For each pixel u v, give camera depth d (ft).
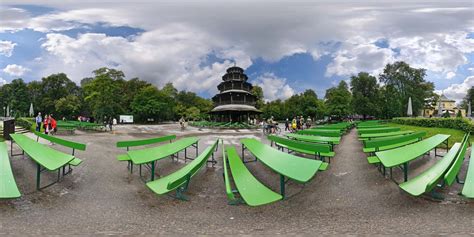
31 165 27.17
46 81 234.17
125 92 246.68
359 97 214.90
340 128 61.87
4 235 13.25
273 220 15.49
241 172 20.08
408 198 18.03
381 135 37.45
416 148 24.63
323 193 20.38
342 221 14.99
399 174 24.41
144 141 31.71
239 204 18.25
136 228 14.46
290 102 245.24
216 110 150.82
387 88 205.57
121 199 19.43
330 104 204.33
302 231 13.78
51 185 21.89
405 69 197.77
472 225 13.65
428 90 225.97
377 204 17.56
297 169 17.79
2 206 17.19
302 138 35.91
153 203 18.67
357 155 35.96
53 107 221.46
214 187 22.49
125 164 30.27
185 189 20.26
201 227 14.58
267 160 20.65
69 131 78.69
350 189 21.07
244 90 161.68
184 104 302.86
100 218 15.88
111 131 94.02
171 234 13.65
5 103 232.53
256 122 146.61
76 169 27.20
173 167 29.37
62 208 17.42
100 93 165.17
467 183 17.20
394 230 13.46
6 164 20.13
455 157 19.65
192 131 98.58
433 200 17.43
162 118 242.17
